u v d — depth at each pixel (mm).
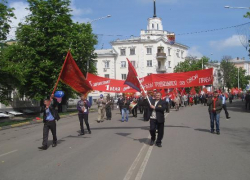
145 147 9211
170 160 7402
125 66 65000
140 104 25453
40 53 24844
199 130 13281
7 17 17703
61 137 11859
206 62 64188
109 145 9688
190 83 11945
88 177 6008
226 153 8195
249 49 26781
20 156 8305
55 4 25062
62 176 6129
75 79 10602
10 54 23469
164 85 12367
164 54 64062
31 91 24906
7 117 23844
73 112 29094
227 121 17328
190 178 5852
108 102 20281
